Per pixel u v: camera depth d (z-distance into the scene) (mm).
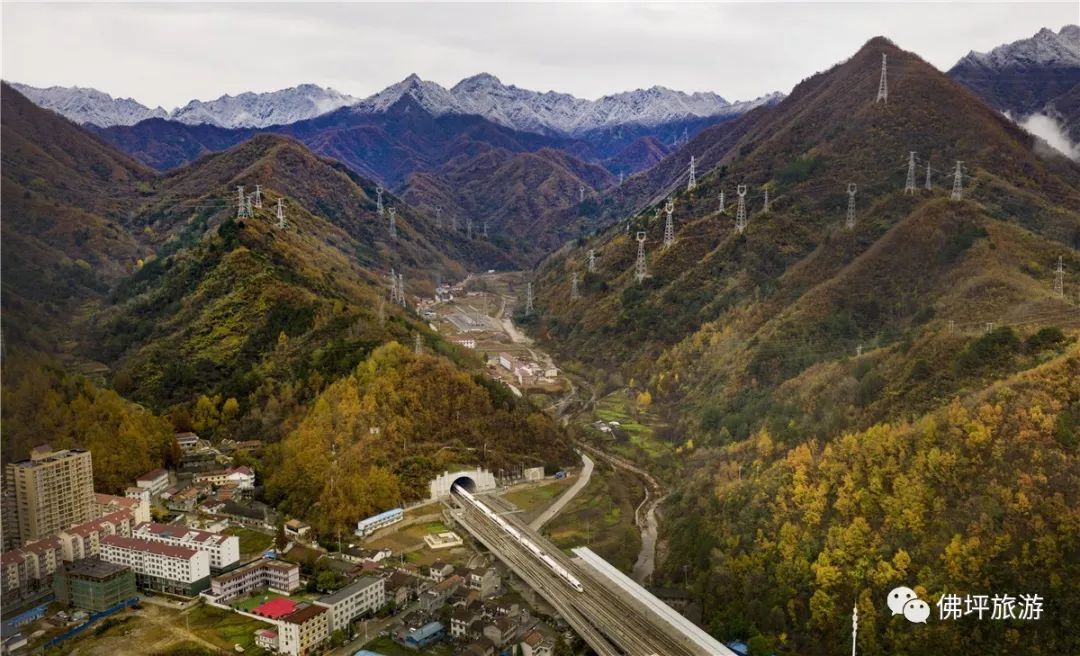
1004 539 199750
